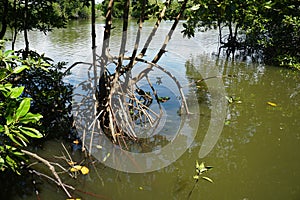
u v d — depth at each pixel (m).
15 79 3.94
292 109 5.34
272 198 2.87
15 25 5.63
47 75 4.89
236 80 7.41
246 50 12.12
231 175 3.23
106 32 4.15
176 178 3.16
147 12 4.60
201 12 4.28
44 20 5.82
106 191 2.90
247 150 3.80
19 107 1.84
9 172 3.06
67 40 12.89
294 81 7.48
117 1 4.52
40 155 3.47
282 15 8.84
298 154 3.70
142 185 3.03
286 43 9.62
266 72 8.48
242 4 3.99
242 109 5.25
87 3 4.32
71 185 2.95
